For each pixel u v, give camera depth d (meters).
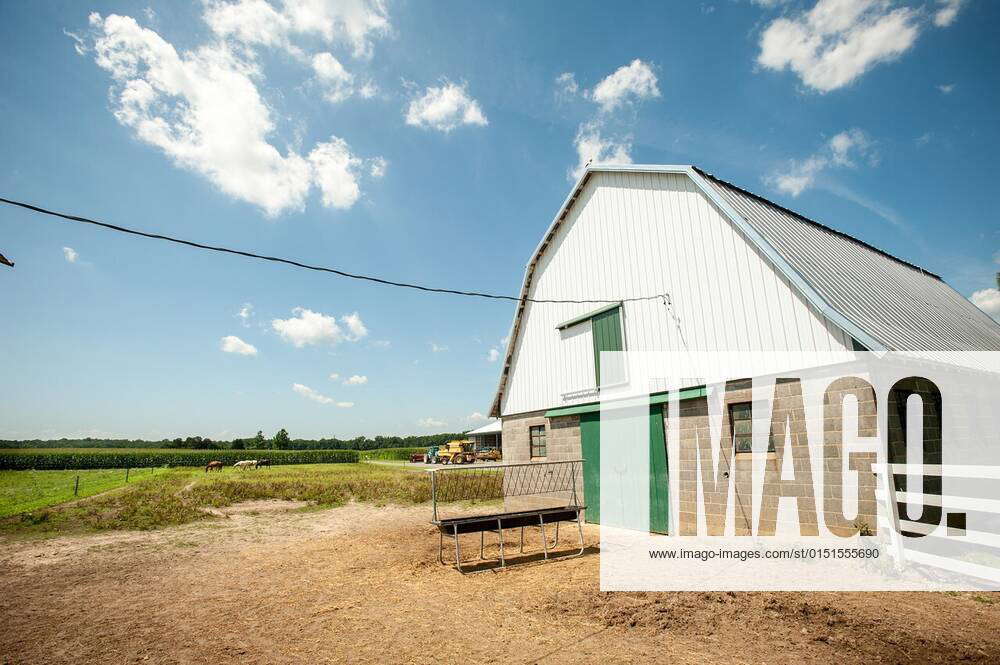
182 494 19.81
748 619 5.09
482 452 47.31
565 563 7.79
